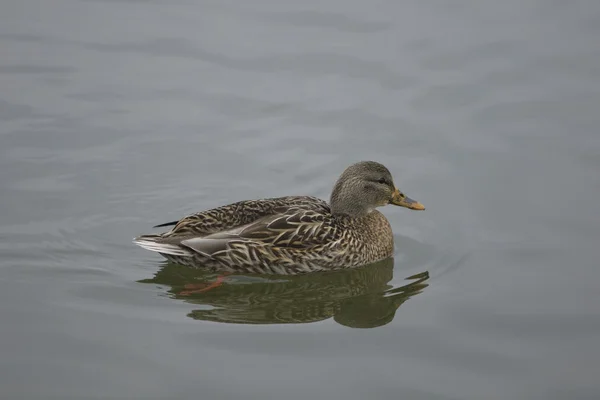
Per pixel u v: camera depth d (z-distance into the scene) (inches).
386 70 804.0
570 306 530.0
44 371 466.3
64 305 530.3
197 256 567.2
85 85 784.3
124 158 697.6
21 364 471.2
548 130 722.2
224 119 747.4
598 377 467.5
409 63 812.6
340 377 469.7
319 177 677.3
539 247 594.2
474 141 714.8
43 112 745.6
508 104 757.3
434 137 721.0
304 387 460.4
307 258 577.9
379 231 608.1
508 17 878.4
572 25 860.0
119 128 732.0
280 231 572.7
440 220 635.5
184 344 496.1
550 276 562.9
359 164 608.4
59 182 665.6
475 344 498.0
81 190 658.2
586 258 578.9
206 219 565.9
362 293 565.3
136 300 542.6
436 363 481.7
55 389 452.4
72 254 589.0
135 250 598.9
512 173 676.1
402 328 516.4
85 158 694.5
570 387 460.4
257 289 572.7
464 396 454.6
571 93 765.9
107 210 637.9
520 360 482.9
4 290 542.6
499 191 657.0
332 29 864.9
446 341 501.7
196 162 696.4
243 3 914.1
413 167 687.7
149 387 456.8
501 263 581.0
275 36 854.5
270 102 768.3
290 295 564.7
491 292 549.3
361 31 859.4
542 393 456.8
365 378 468.8
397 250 619.5
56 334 499.5
